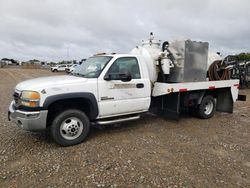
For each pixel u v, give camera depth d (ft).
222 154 14.37
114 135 17.79
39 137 17.11
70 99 15.80
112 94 17.12
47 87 14.62
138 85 18.45
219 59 24.85
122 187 10.49
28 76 92.43
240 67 51.34
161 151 14.65
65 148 15.10
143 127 20.03
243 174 11.84
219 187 10.57
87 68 18.33
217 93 25.73
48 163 12.85
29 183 10.78
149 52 20.88
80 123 15.90
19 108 14.84
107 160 13.25
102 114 16.94
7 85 55.06
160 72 21.27
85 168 12.27
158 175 11.57
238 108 30.04
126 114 18.42
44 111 14.51
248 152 14.79
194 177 11.43
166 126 20.47
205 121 22.62
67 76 17.76
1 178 11.23
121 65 17.83
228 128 20.26
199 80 22.41
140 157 13.69
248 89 51.31
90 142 16.22
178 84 20.38
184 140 16.81
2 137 17.02
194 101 23.02
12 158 13.50
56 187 10.47
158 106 22.31
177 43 21.36
